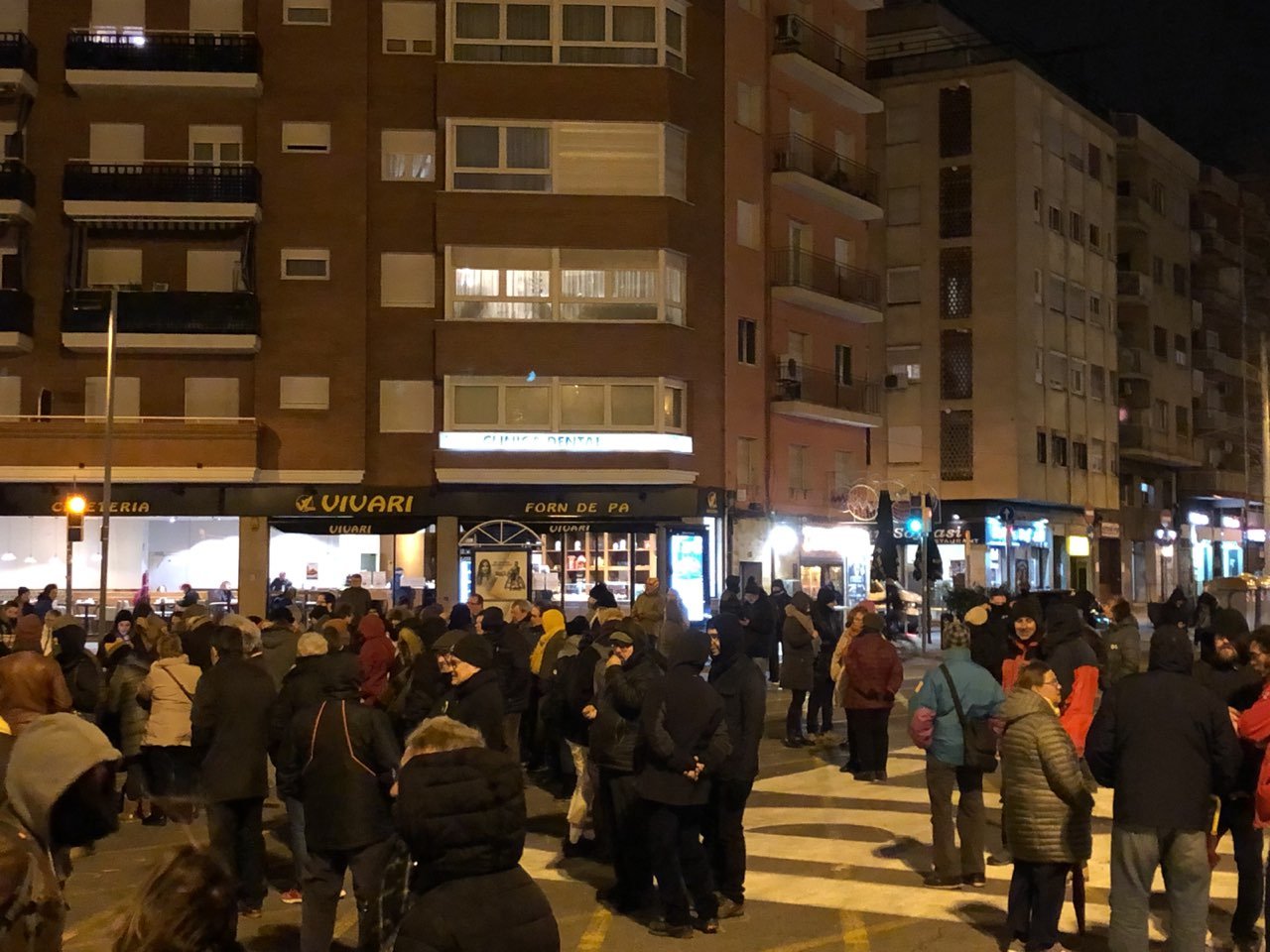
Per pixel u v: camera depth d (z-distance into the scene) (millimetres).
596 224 34031
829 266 40781
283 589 32438
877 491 40469
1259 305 73938
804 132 40531
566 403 33875
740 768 9156
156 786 11500
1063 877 7805
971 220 48469
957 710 9773
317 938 7602
